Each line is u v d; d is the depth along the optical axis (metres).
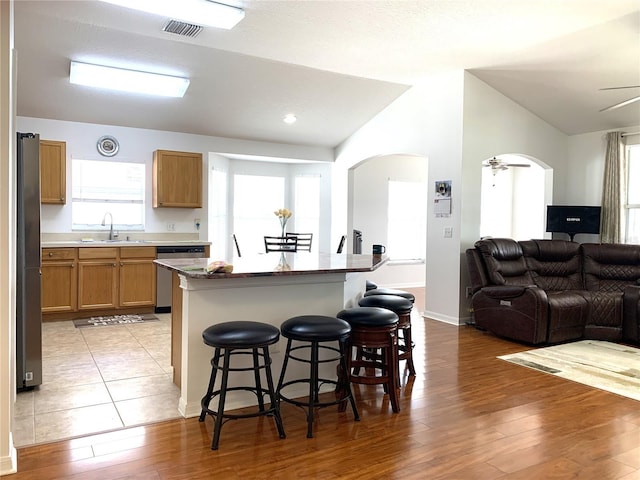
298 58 4.85
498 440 2.57
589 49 4.50
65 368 3.65
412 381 3.53
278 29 4.10
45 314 5.23
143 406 2.95
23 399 3.04
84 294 5.39
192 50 4.57
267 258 3.92
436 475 2.20
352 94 5.96
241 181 7.56
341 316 2.97
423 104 5.85
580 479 2.19
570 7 3.68
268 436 2.58
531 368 3.88
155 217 6.33
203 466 2.24
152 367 3.70
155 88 5.17
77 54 4.50
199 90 5.46
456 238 5.48
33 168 3.12
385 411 2.95
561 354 4.32
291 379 3.17
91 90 5.21
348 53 4.72
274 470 2.22
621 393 3.33
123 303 5.60
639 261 5.36
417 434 2.63
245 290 2.96
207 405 2.67
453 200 5.50
